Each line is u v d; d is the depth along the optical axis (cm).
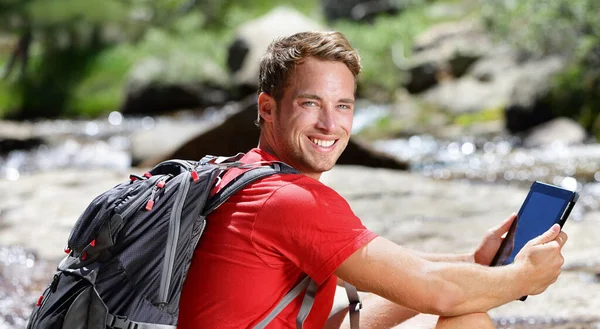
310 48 270
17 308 484
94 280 247
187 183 252
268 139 285
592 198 877
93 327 246
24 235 643
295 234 251
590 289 472
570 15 1435
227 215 259
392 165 1095
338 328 304
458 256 316
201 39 2330
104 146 1543
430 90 1747
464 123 1504
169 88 1991
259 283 257
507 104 1409
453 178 1080
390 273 251
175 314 250
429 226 635
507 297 262
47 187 793
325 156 273
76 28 2336
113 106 2083
